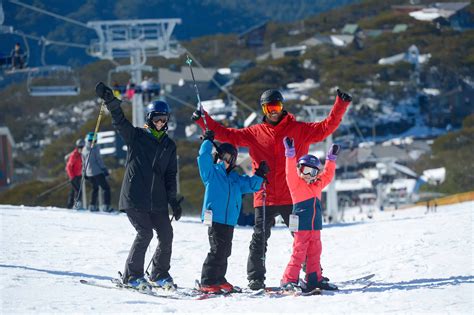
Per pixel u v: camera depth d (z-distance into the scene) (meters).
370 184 102.19
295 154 9.80
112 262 12.12
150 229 9.66
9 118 127.69
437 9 190.62
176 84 137.00
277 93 10.06
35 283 9.47
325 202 75.19
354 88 135.88
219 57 178.50
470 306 7.72
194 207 54.84
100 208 25.11
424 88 143.75
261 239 9.88
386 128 131.12
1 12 37.84
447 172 97.38
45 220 18.28
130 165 9.62
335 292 9.32
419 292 8.66
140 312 7.92
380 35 173.25
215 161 9.93
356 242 15.23
